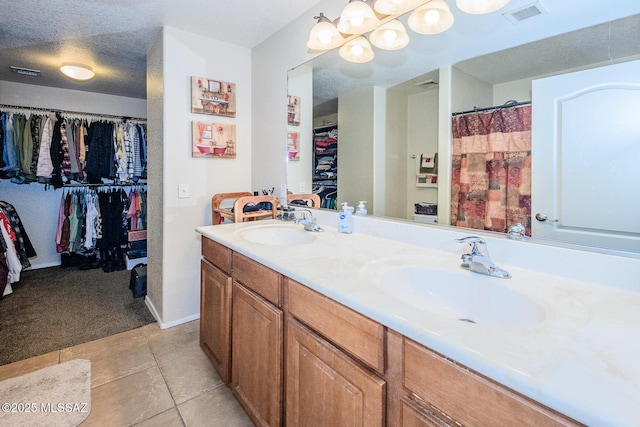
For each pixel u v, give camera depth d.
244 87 2.57
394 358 0.76
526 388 0.51
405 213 1.48
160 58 2.26
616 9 0.90
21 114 3.43
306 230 1.81
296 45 2.10
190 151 2.35
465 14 1.23
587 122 0.95
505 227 1.14
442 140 1.33
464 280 1.04
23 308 2.66
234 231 1.80
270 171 2.41
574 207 0.98
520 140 1.09
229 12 2.01
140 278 2.94
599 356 0.56
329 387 0.95
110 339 2.17
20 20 2.11
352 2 1.39
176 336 2.22
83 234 3.76
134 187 4.21
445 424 0.65
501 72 1.14
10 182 3.70
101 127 3.71
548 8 1.03
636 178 0.87
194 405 1.57
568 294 0.86
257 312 1.31
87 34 2.32
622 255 0.89
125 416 1.49
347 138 1.77
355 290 0.89
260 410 1.32
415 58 1.41
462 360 0.60
